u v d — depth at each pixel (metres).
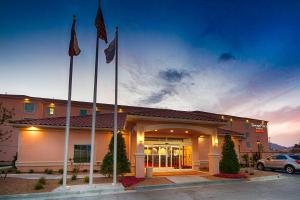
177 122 17.38
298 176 18.62
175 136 21.58
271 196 10.94
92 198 10.59
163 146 21.05
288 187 13.36
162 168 20.69
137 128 16.27
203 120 17.58
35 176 15.95
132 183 13.53
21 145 18.75
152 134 20.89
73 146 19.92
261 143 49.78
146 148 20.52
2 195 10.40
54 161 19.25
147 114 16.23
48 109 34.81
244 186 13.67
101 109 37.59
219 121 18.09
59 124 19.62
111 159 15.08
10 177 15.18
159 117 16.28
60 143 19.75
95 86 13.79
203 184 14.27
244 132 48.12
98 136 20.84
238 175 16.33
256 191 12.13
